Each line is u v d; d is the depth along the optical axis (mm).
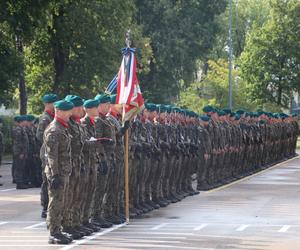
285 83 97312
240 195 33344
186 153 32062
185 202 30422
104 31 69250
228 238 20750
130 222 24156
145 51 80188
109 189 23297
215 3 100750
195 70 103938
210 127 36281
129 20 71500
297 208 28125
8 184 39188
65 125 19906
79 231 21016
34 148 36688
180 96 98000
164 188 29594
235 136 41406
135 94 24141
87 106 22531
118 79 24547
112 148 22984
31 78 75250
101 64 69188
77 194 20812
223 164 38875
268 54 97250
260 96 97812
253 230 22312
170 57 96875
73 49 69438
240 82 97875
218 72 94438
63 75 69875
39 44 69500
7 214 26109
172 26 97375
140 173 26266
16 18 57875
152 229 22516
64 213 20438
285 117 63969
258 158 49594
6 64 58781
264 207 28469
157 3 95438
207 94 91062
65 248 19031
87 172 21406
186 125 32969
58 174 19531
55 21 67125
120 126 23938
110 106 24328
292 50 96438
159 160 27938
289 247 19297
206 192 34844
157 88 100688
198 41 100188
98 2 67375
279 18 97250
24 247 19203
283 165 56281
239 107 90312
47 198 24656
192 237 20906
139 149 25891
